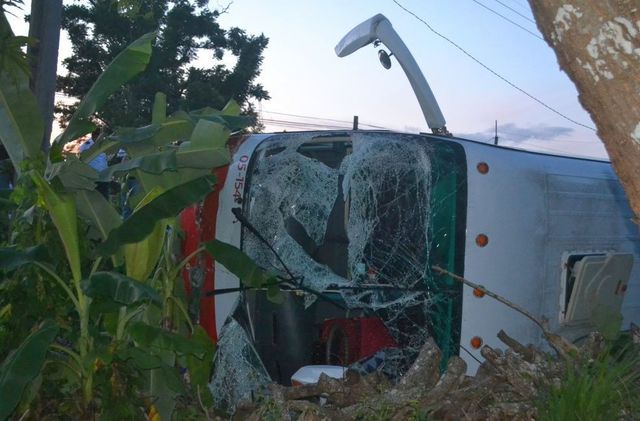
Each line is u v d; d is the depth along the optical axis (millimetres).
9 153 5312
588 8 2322
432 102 8359
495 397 4652
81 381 4594
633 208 2385
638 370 4664
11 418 4574
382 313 5426
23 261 4465
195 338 5043
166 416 4867
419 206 5480
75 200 4980
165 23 30969
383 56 8594
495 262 5488
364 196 5523
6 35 4832
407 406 4516
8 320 4566
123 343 4680
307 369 5219
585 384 4242
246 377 5566
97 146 5312
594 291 6098
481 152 5594
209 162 5070
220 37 32312
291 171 5738
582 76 2385
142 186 5301
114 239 4582
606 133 2379
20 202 4758
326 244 5738
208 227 5832
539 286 5727
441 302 5363
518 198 5652
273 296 5238
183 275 5930
